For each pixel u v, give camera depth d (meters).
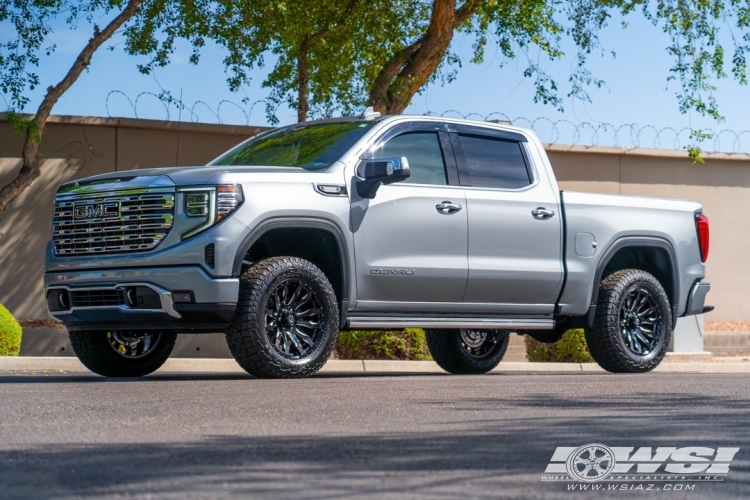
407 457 3.17
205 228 6.76
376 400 5.12
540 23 14.89
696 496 2.58
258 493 2.54
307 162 7.68
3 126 14.40
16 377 8.00
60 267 7.24
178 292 6.74
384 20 15.23
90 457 3.16
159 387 5.99
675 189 17.75
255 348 6.86
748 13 15.37
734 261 18.09
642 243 8.98
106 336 7.94
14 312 14.46
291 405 4.84
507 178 8.35
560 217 8.49
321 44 14.47
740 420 4.26
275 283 6.96
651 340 9.05
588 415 4.44
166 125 14.91
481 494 2.56
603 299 8.76
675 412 4.60
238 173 6.95
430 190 7.78
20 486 2.63
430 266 7.69
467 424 4.08
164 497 2.48
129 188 6.99
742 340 16.50
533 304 8.38
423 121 8.05
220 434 3.74
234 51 15.33
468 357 9.77
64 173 14.62
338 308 7.34
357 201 7.39
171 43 15.28
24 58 13.73
